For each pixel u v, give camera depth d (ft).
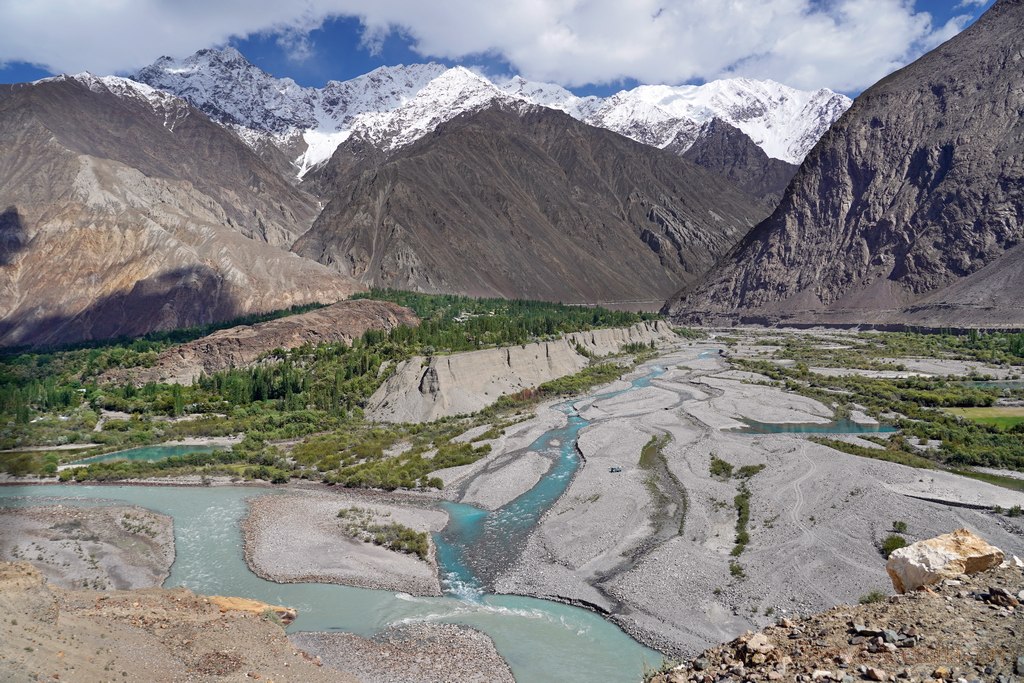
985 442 242.99
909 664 46.80
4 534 167.22
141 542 167.73
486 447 259.19
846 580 134.51
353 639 121.70
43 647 78.02
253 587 145.07
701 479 206.39
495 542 169.89
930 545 63.87
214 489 219.41
